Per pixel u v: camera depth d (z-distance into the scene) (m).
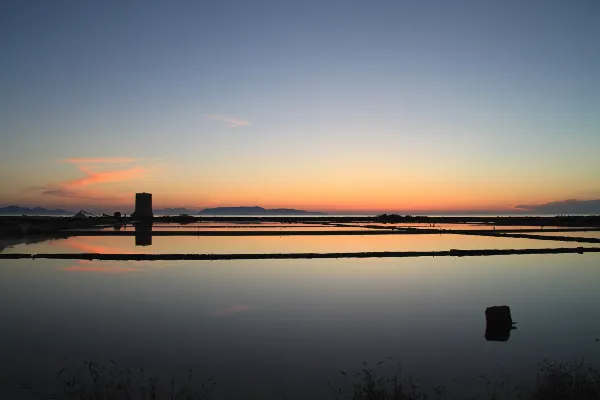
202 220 84.06
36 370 7.11
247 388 6.46
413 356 7.78
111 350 8.11
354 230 47.06
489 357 7.73
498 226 58.66
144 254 22.05
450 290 13.64
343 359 7.65
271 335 9.00
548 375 6.66
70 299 12.30
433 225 61.44
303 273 16.91
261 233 39.88
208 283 14.74
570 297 12.62
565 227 54.41
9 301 12.07
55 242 29.77
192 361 7.56
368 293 13.16
